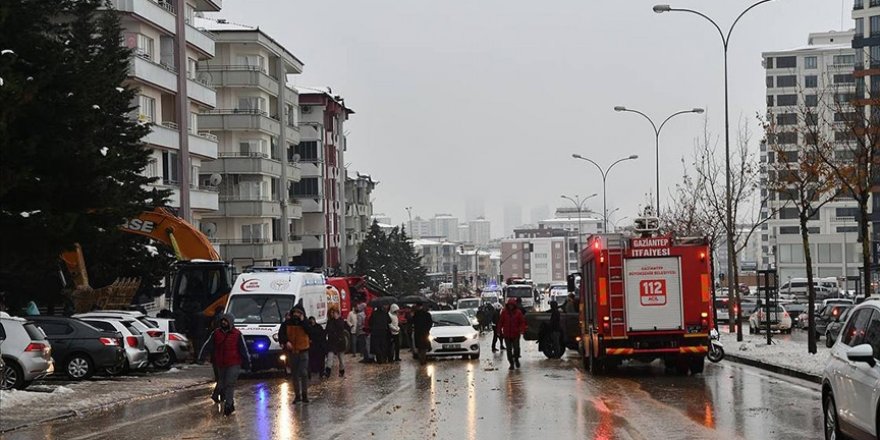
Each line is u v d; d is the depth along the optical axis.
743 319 68.56
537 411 19.69
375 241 109.44
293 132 83.56
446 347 38.19
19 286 38.88
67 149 28.75
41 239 28.56
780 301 70.94
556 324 37.78
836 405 13.22
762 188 65.50
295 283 33.81
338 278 49.81
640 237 28.08
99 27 41.78
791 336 50.44
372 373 31.81
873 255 92.38
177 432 17.45
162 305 56.28
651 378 27.44
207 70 72.56
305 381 22.44
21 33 28.48
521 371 31.25
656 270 27.95
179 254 38.41
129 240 42.47
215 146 64.31
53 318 29.30
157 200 41.22
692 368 28.59
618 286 27.97
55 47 28.83
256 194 73.88
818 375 25.17
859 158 30.88
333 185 98.69
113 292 42.19
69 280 39.38
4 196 28.27
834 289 89.56
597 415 18.81
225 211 72.31
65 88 29.08
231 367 20.33
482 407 20.62
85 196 29.81
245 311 32.94
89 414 20.83
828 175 35.06
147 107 54.69
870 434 11.84
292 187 92.00
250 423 18.56
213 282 38.28
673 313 27.91
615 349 27.91
